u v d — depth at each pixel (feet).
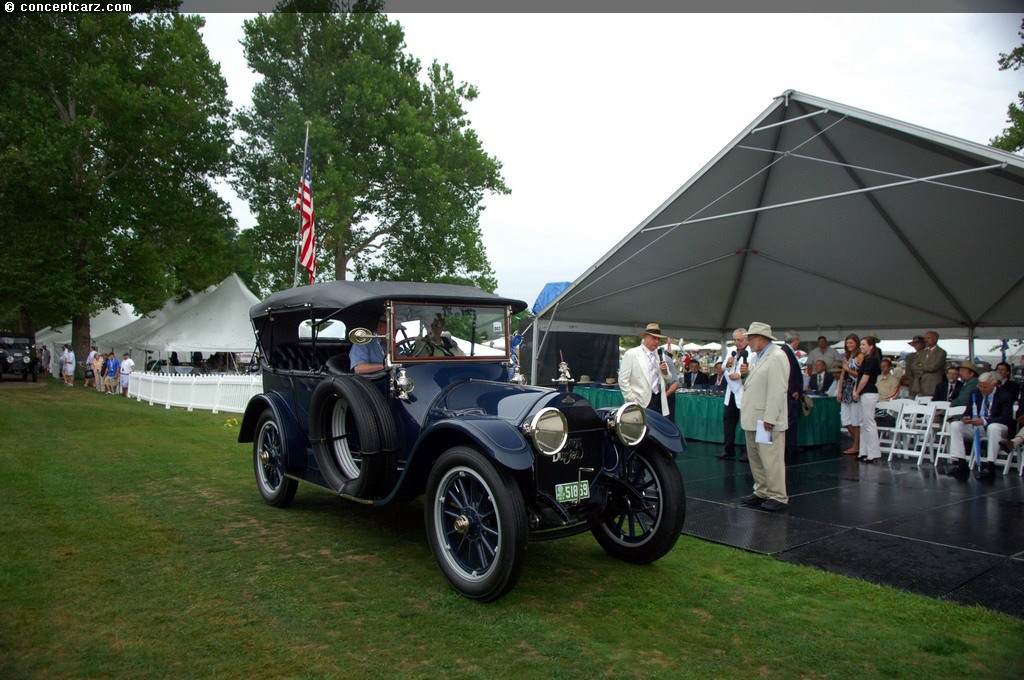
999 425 26.04
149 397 59.47
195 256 85.56
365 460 15.12
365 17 90.79
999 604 12.87
